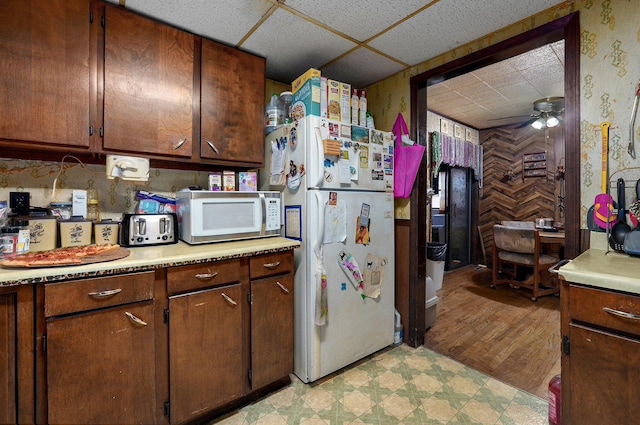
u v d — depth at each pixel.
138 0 1.52
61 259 1.25
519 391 1.82
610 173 1.48
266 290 1.74
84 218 1.68
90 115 1.49
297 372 1.97
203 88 1.85
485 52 1.92
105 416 1.27
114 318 1.28
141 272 1.34
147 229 1.71
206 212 1.74
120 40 1.57
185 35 1.79
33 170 1.63
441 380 1.94
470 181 5.07
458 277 4.39
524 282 3.72
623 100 1.45
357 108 2.19
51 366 1.16
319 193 1.84
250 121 2.06
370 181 2.14
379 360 2.18
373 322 2.18
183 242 1.82
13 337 1.12
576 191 1.58
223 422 1.58
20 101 1.33
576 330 1.13
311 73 1.92
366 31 1.84
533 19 1.72
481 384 1.89
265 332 1.74
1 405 1.10
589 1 1.53
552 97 3.39
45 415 1.17
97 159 1.78
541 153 4.42
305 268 1.88
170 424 1.43
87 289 1.22
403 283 2.45
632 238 1.35
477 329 2.71
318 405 1.71
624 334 1.03
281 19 1.71
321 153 1.83
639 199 1.39
